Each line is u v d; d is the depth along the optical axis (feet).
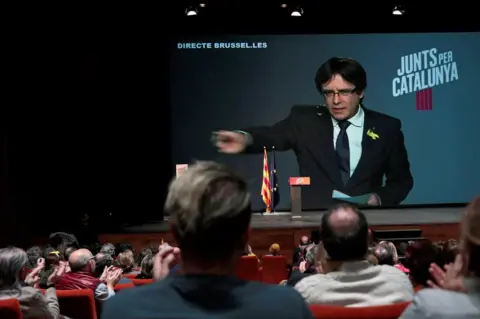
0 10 34.94
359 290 7.82
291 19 45.42
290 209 45.80
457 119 46.44
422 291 5.85
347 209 8.19
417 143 46.29
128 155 45.24
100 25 43.21
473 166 46.47
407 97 46.32
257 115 45.70
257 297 4.40
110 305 4.44
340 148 45.98
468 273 5.33
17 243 37.52
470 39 46.26
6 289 10.45
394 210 45.24
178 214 4.61
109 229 39.93
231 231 4.59
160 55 45.21
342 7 44.70
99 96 44.55
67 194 44.11
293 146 45.91
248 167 45.65
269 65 45.70
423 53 46.24
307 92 45.93
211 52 45.42
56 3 40.04
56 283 13.20
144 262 16.53
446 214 41.93
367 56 46.01
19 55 38.09
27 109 39.58
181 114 45.44
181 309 4.32
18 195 38.04
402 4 44.16
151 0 42.75
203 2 43.29
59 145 43.60
